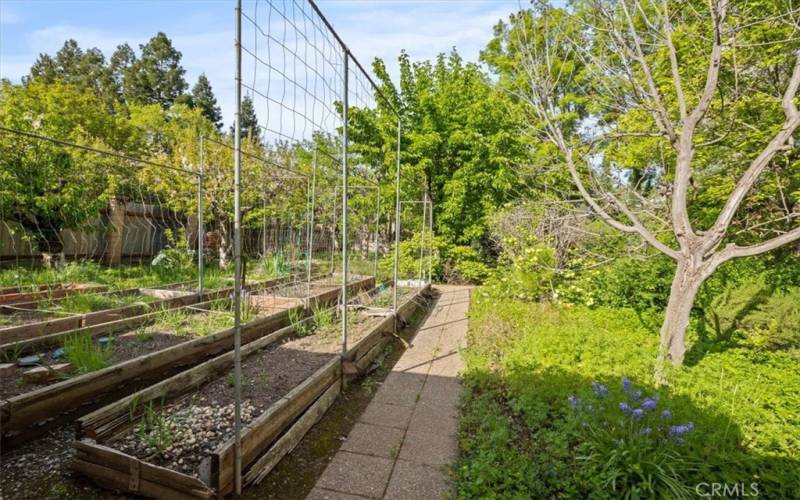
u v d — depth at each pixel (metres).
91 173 7.73
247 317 4.48
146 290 5.73
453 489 2.09
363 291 7.32
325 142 8.47
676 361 3.63
